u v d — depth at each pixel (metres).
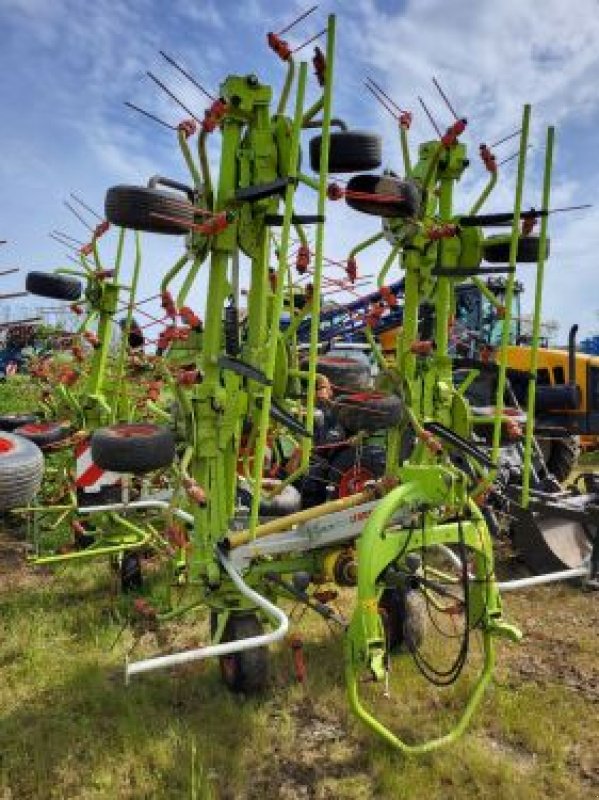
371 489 4.50
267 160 4.23
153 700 4.47
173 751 3.93
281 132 4.23
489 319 11.39
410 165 4.70
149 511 6.43
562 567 6.61
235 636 4.37
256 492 4.05
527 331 13.20
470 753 3.91
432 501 4.09
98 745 3.98
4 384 13.92
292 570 4.65
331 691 4.56
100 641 5.26
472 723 4.27
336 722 4.29
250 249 4.38
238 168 4.28
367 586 3.79
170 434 4.44
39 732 4.10
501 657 5.12
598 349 22.27
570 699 4.55
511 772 3.76
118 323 6.97
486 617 4.27
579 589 6.51
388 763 3.84
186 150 4.25
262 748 3.99
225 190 4.25
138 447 4.23
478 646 5.29
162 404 6.56
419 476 4.14
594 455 13.35
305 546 4.52
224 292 4.33
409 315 4.81
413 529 4.05
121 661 4.97
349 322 8.51
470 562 4.79
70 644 5.24
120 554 6.22
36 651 5.03
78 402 6.90
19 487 3.42
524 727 4.18
